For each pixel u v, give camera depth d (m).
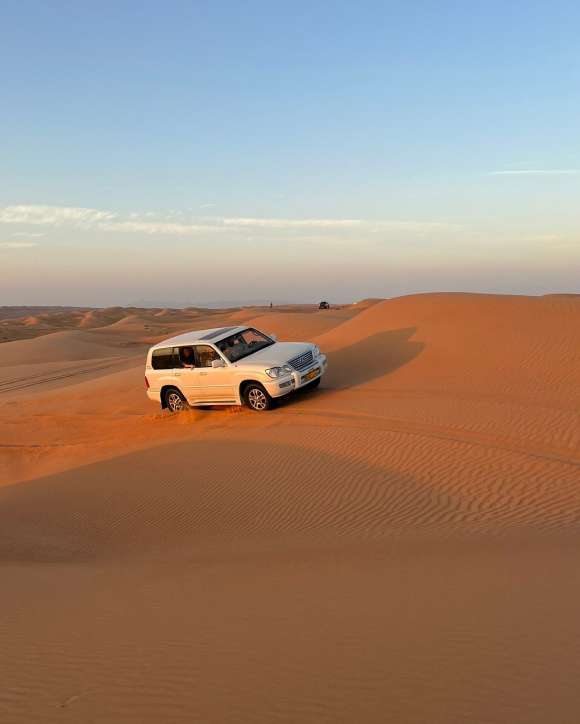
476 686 3.14
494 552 5.99
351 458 10.90
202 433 14.12
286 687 3.32
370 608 4.52
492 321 19.81
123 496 10.77
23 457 16.19
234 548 7.64
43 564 7.58
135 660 3.88
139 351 63.19
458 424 11.88
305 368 15.25
